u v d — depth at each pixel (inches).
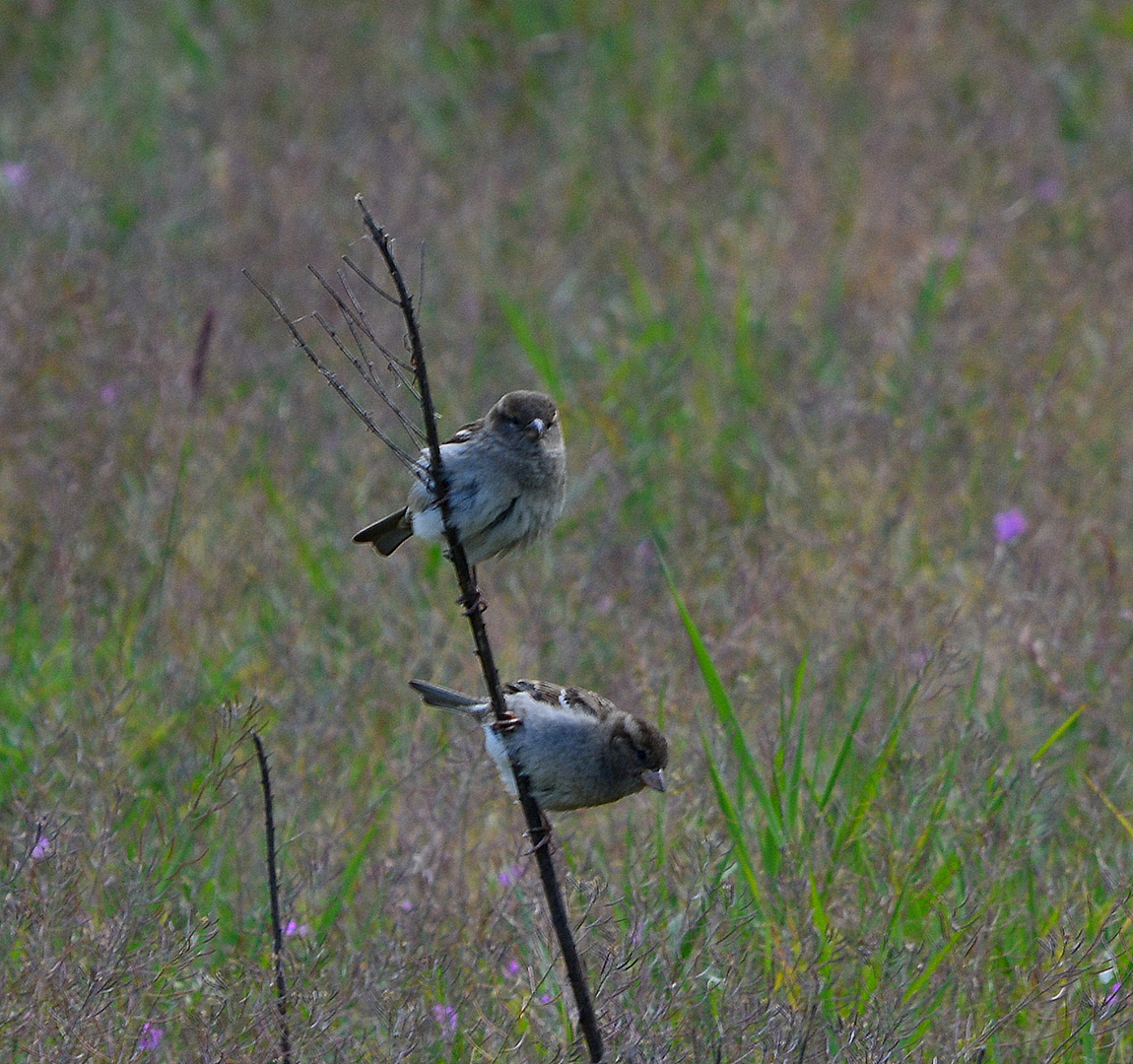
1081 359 609.9
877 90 778.8
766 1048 312.0
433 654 452.8
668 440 578.6
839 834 367.9
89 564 490.0
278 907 321.7
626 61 807.7
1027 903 365.1
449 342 613.0
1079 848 384.5
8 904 328.2
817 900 344.2
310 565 495.8
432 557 508.7
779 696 421.4
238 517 511.2
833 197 713.6
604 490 546.9
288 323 306.7
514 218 719.7
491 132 757.9
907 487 529.3
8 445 519.5
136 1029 316.5
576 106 779.4
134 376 548.4
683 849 370.3
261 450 547.5
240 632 474.9
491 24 835.4
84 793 378.9
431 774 407.5
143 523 496.4
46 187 649.0
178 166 707.4
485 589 498.6
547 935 347.9
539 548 504.7
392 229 671.8
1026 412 568.4
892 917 342.0
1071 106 810.2
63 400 542.0
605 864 374.0
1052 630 453.4
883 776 385.7
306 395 575.2
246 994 321.7
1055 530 498.9
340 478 539.2
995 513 523.5
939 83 786.2
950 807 382.3
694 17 833.5
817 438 558.3
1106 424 569.9
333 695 435.8
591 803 333.4
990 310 627.5
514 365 623.5
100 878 339.9
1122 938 344.2
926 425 565.0
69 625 457.1
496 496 358.3
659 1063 304.7
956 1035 318.3
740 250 670.5
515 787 338.3
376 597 483.8
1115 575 472.7
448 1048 323.6
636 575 495.2
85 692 425.4
